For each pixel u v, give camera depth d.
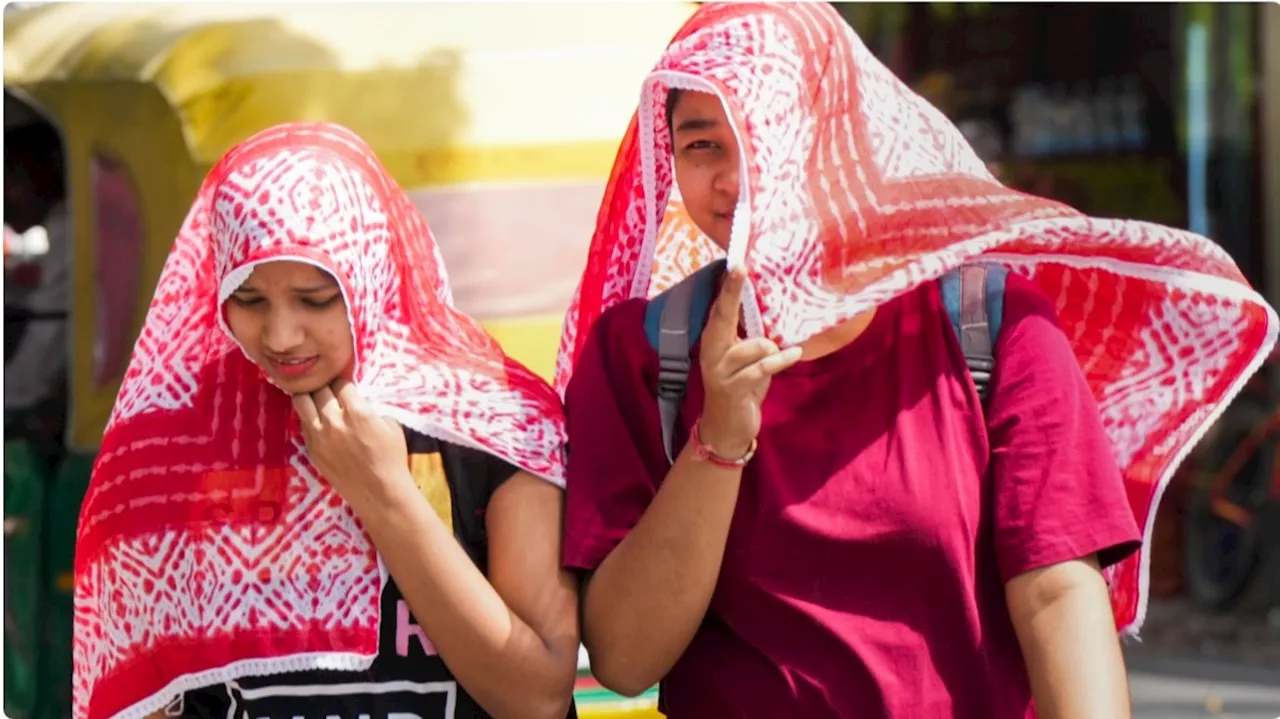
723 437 4.49
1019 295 4.84
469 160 8.59
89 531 5.24
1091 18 20.86
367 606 4.95
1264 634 16.48
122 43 9.46
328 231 4.79
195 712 5.39
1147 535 5.22
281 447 5.07
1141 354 5.26
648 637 4.71
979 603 4.68
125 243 9.77
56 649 10.87
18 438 11.44
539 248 8.57
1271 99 19.08
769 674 4.69
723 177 4.88
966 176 4.98
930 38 21.44
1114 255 5.12
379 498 4.78
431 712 4.95
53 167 11.80
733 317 4.41
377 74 8.80
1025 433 4.63
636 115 5.36
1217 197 19.84
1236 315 5.10
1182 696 14.50
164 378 5.23
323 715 4.94
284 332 4.74
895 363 4.77
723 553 4.70
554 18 8.93
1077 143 20.77
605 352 5.06
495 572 4.96
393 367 5.03
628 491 4.91
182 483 5.10
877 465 4.66
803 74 4.73
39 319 11.63
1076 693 4.44
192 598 5.04
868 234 4.75
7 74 9.70
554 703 4.88
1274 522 16.80
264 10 9.27
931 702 4.58
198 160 9.09
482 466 5.02
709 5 4.93
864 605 4.64
